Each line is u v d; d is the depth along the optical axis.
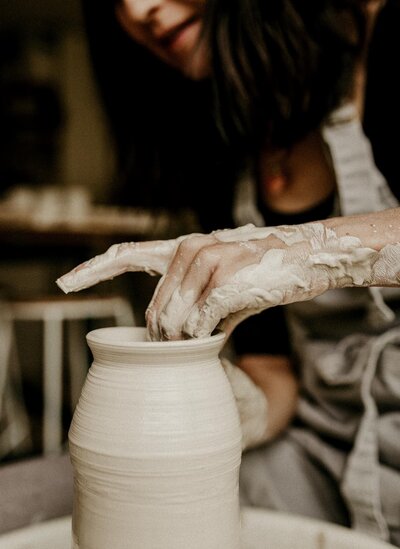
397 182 0.94
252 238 0.56
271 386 1.03
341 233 0.57
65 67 4.57
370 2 0.92
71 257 3.20
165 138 1.18
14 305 2.31
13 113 4.40
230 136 0.99
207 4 0.85
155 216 1.34
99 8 1.09
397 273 0.58
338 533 0.66
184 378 0.49
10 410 2.70
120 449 0.47
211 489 0.49
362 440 0.90
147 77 1.14
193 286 0.53
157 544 0.48
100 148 4.57
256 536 0.70
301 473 0.98
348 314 0.98
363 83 0.98
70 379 3.22
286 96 0.89
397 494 0.86
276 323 1.09
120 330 0.59
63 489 0.83
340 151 0.92
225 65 0.86
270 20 0.84
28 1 4.20
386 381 0.91
